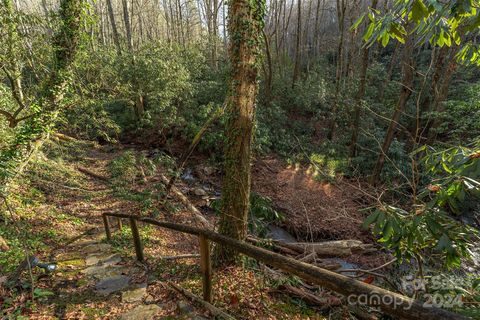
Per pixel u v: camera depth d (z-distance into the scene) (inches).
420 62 592.4
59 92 275.0
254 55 145.9
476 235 86.7
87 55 310.7
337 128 518.6
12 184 243.4
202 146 437.4
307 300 144.2
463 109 326.6
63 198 288.7
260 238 210.7
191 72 528.4
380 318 129.7
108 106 535.5
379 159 362.6
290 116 571.8
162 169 405.7
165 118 452.4
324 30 1005.8
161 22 1141.7
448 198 80.0
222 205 161.3
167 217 288.4
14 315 111.8
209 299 123.5
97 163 410.3
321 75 610.2
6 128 244.1
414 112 456.8
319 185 384.5
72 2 267.3
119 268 161.9
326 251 244.4
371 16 74.5
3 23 204.5
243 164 154.0
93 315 116.2
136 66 434.6
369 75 551.2
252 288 144.6
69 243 204.2
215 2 690.2
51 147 347.9
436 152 96.0
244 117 149.3
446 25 72.7
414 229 83.9
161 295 132.6
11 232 196.7
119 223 235.3
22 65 241.0
